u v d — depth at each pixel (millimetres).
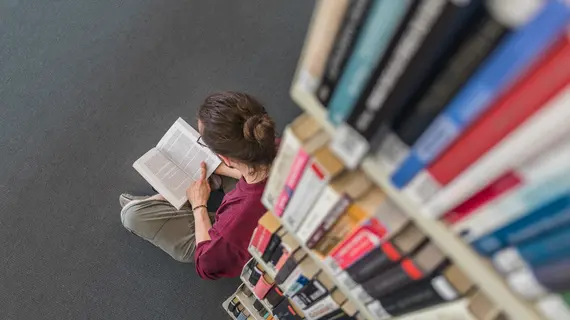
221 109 1118
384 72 458
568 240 459
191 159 1684
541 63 362
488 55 386
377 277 710
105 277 1740
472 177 479
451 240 560
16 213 1772
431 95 444
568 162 409
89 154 1871
